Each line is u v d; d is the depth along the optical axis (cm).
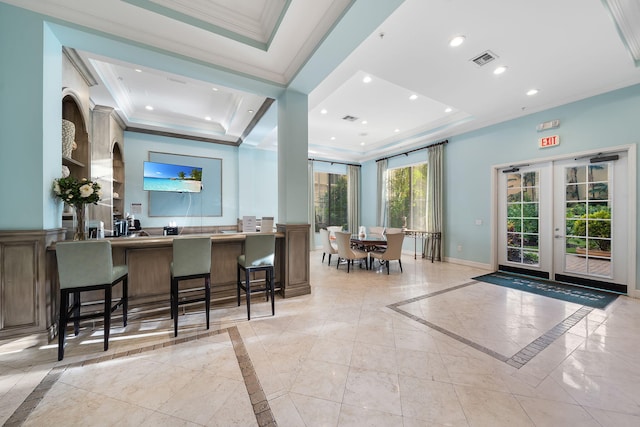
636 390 169
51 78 242
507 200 498
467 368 194
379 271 514
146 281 295
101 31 247
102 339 239
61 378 182
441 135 592
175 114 549
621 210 364
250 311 305
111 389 171
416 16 239
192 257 254
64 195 246
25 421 144
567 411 152
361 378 182
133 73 380
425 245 642
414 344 229
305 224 369
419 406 156
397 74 338
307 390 170
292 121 360
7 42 221
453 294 367
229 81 333
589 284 395
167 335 246
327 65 294
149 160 575
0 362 201
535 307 316
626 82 349
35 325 228
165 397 163
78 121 335
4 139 220
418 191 697
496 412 151
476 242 541
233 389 171
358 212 865
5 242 217
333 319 283
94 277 216
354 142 746
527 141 457
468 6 228
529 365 198
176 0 240
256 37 287
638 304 322
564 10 231
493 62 311
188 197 620
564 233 422
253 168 696
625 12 241
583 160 399
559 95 393
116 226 451
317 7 233
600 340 235
